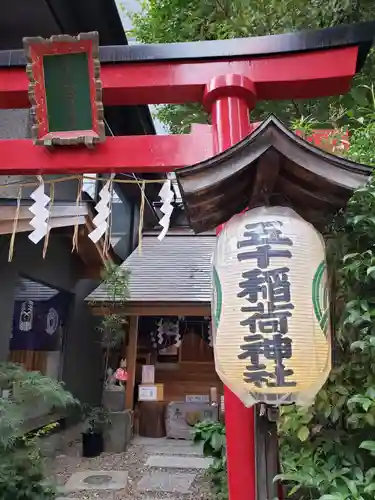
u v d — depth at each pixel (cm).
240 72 307
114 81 315
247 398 197
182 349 995
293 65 304
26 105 344
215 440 442
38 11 556
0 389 421
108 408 805
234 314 199
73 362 858
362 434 254
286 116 496
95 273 861
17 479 382
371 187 253
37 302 721
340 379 256
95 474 633
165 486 585
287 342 190
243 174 216
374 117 301
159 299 809
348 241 263
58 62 292
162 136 315
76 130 305
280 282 196
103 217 323
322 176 207
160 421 909
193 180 209
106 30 537
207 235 1165
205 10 548
